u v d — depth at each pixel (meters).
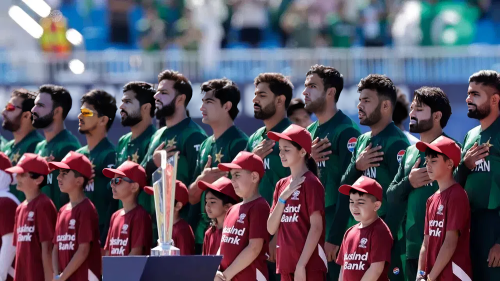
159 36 65.19
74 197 33.84
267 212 28.64
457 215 26.16
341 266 27.80
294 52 52.91
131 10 70.19
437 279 26.66
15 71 52.09
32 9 66.81
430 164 26.61
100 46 70.62
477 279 27.56
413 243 28.88
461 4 65.44
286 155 27.80
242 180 28.59
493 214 27.28
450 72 51.41
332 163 31.34
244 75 53.16
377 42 62.94
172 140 34.66
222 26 65.00
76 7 75.50
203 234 33.16
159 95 34.78
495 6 69.56
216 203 29.81
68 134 39.28
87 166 34.00
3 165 37.66
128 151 36.44
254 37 65.00
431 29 61.91
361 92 30.36
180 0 67.69
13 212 36.94
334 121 31.64
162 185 21.73
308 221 27.59
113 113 37.59
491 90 27.53
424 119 28.53
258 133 33.38
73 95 51.44
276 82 32.47
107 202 36.53
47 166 35.62
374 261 26.44
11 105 40.88
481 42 67.56
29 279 34.97
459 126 49.94
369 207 26.80
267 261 31.61
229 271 28.09
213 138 33.88
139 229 32.12
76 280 33.41
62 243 33.53
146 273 20.14
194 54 52.91
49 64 51.88
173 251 21.50
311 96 31.55
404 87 51.53
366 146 30.42
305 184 27.62
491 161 27.42
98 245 34.06
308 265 27.53
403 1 64.69
